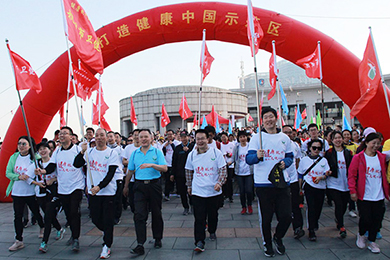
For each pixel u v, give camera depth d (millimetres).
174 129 28703
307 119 36688
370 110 7488
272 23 8039
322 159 4594
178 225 5453
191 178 4496
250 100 39219
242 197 6180
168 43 8898
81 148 4633
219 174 4281
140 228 4082
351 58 7699
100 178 4297
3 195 7969
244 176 6172
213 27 8289
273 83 7676
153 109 27094
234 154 6340
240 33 8273
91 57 5129
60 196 4379
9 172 4672
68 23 4668
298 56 8078
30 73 4945
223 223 5520
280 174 3830
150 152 4367
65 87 8156
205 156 4316
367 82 5664
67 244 4586
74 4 4844
